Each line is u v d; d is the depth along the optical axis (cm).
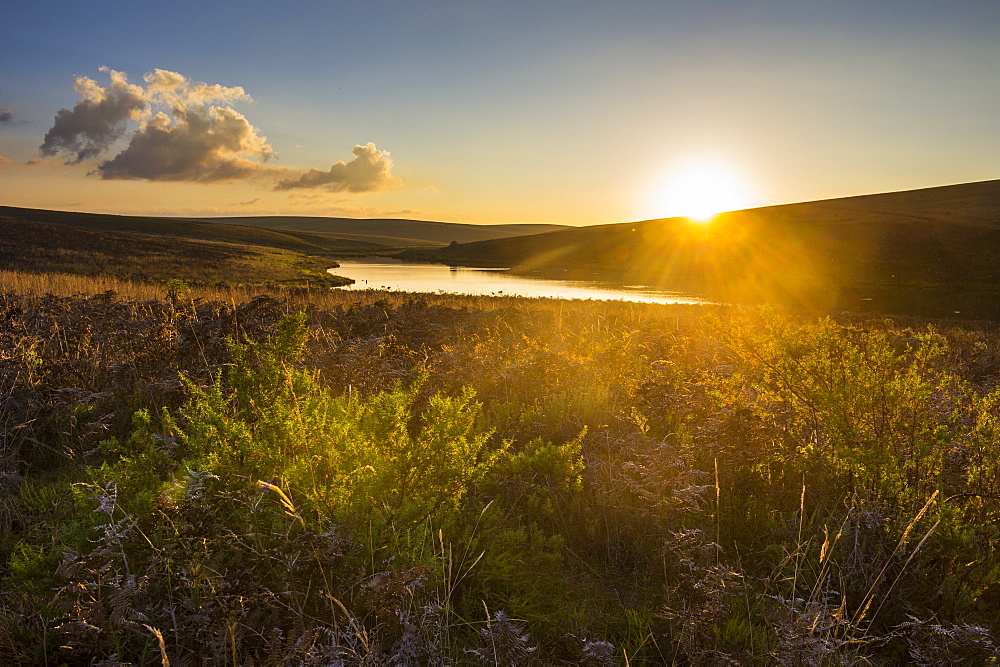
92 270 4662
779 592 277
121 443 436
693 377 554
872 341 354
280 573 229
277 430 279
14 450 387
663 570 293
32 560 243
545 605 274
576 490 368
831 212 9844
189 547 223
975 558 279
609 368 667
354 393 482
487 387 599
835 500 331
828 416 341
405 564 244
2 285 1354
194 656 213
